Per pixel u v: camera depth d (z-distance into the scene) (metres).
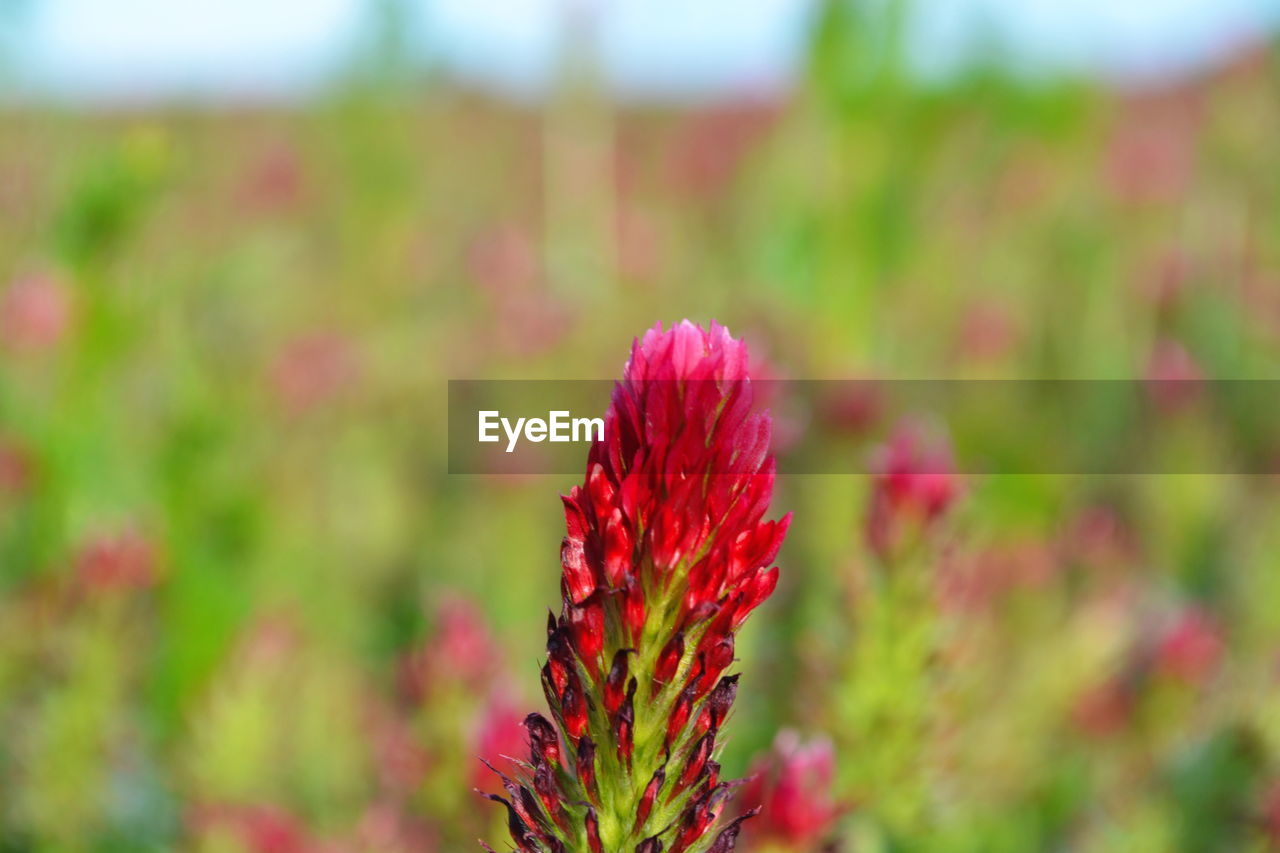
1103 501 6.06
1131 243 9.98
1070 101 8.74
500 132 13.89
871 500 3.06
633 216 10.27
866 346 6.79
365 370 7.23
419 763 2.86
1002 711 3.84
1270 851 3.08
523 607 5.10
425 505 6.03
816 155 7.16
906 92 7.12
